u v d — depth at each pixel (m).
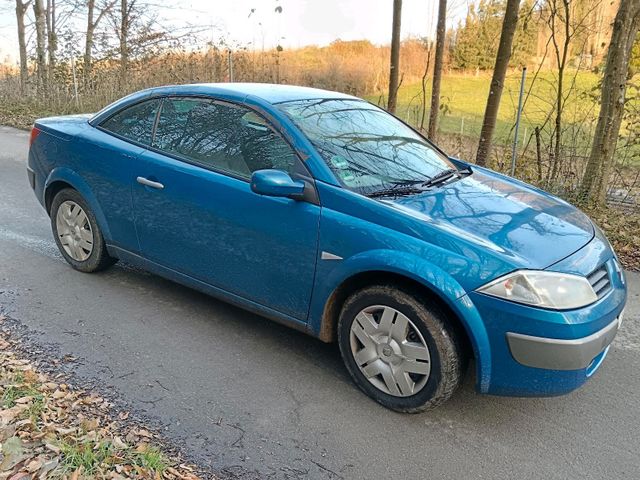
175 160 3.76
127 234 4.11
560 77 7.70
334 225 3.04
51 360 3.32
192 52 14.01
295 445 2.74
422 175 3.59
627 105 7.41
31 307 3.97
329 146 3.36
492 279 2.68
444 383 2.84
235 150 3.53
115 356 3.42
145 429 2.76
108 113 4.30
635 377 3.49
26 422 2.58
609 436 2.91
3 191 6.95
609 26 7.88
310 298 3.22
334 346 3.69
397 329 2.94
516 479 2.59
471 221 3.03
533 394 2.74
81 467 2.32
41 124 4.66
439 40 9.76
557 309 2.63
